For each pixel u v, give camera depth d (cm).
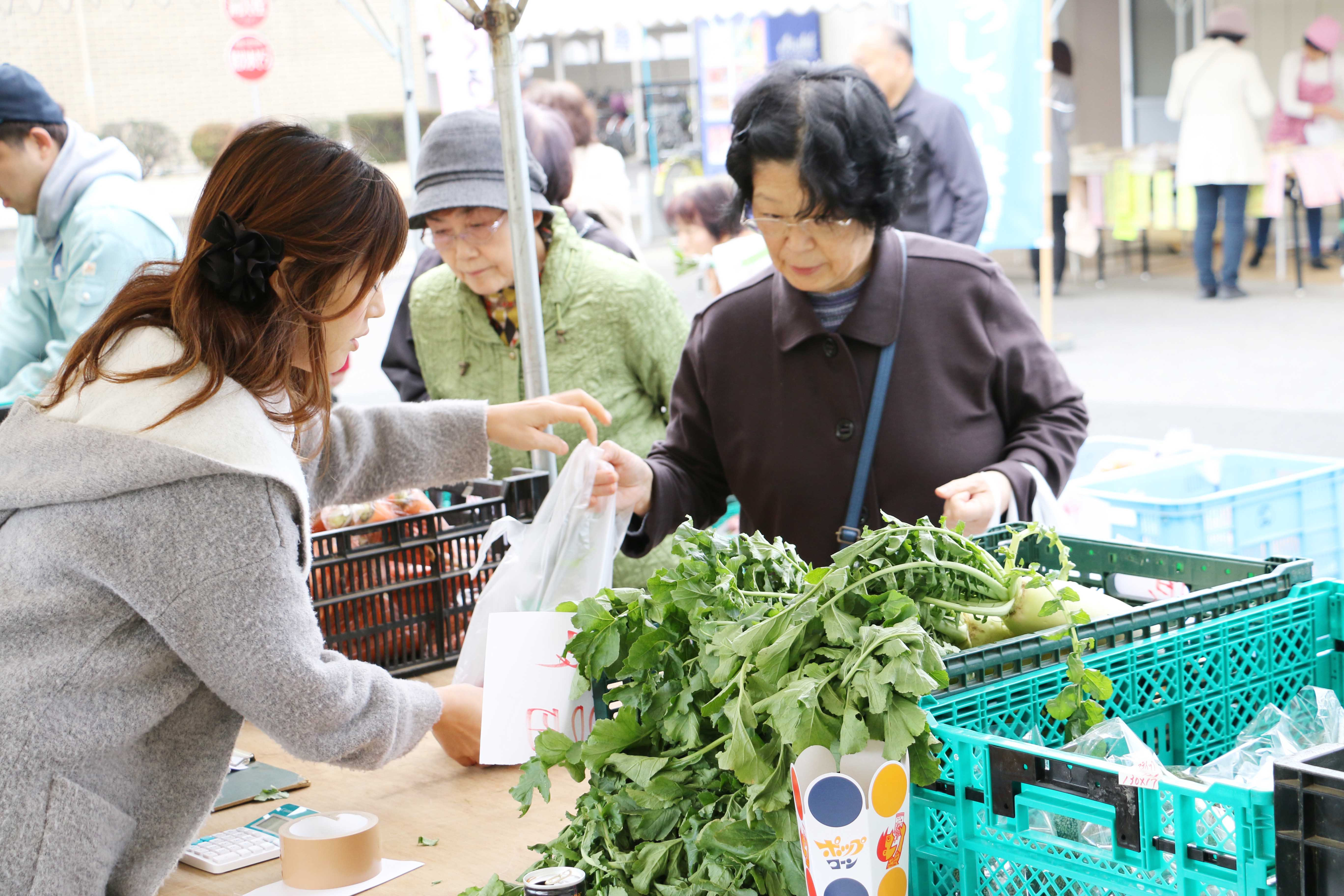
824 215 193
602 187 493
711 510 230
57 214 296
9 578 120
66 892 120
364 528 202
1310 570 140
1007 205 478
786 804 102
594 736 120
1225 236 951
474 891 123
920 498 209
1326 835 80
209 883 144
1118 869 93
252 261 121
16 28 1354
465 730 169
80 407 124
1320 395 662
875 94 196
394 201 132
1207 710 129
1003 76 469
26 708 118
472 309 275
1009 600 115
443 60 504
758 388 217
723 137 922
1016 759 98
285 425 128
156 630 120
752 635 106
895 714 96
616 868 114
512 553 173
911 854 106
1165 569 155
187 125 1430
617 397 269
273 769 177
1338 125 991
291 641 122
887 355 208
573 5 506
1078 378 745
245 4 469
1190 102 923
